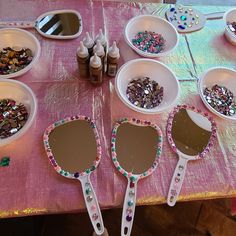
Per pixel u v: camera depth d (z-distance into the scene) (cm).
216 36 114
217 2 233
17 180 75
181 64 104
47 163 78
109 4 117
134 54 104
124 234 71
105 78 96
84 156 79
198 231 134
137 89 95
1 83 87
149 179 78
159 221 136
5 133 81
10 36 100
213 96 96
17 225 106
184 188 78
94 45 90
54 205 73
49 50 101
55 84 94
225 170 82
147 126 87
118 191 76
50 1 115
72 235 127
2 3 112
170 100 92
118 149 82
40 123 85
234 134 89
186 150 83
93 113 89
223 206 141
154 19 110
